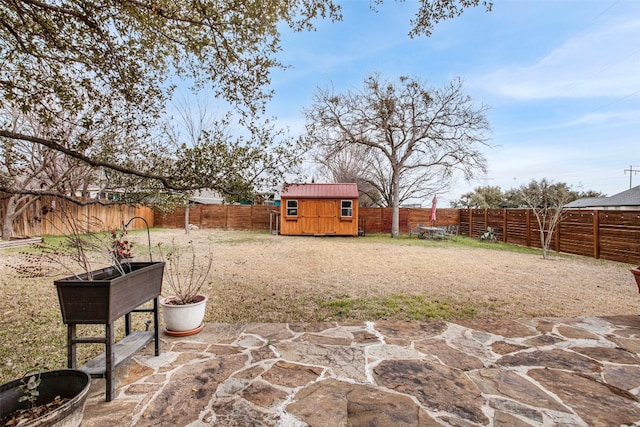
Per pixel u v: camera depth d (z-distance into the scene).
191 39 2.96
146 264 2.82
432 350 2.96
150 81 3.42
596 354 2.88
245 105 3.53
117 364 2.21
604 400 2.16
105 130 3.94
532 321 3.77
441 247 11.38
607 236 8.55
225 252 9.41
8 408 1.67
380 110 14.00
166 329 3.36
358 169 22.33
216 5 2.83
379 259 8.50
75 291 2.03
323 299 4.69
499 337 3.27
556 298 4.82
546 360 2.76
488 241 13.48
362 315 4.01
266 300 4.63
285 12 3.08
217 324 3.65
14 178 5.62
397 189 15.16
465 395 2.21
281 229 15.34
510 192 24.11
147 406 2.07
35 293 4.74
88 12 2.61
